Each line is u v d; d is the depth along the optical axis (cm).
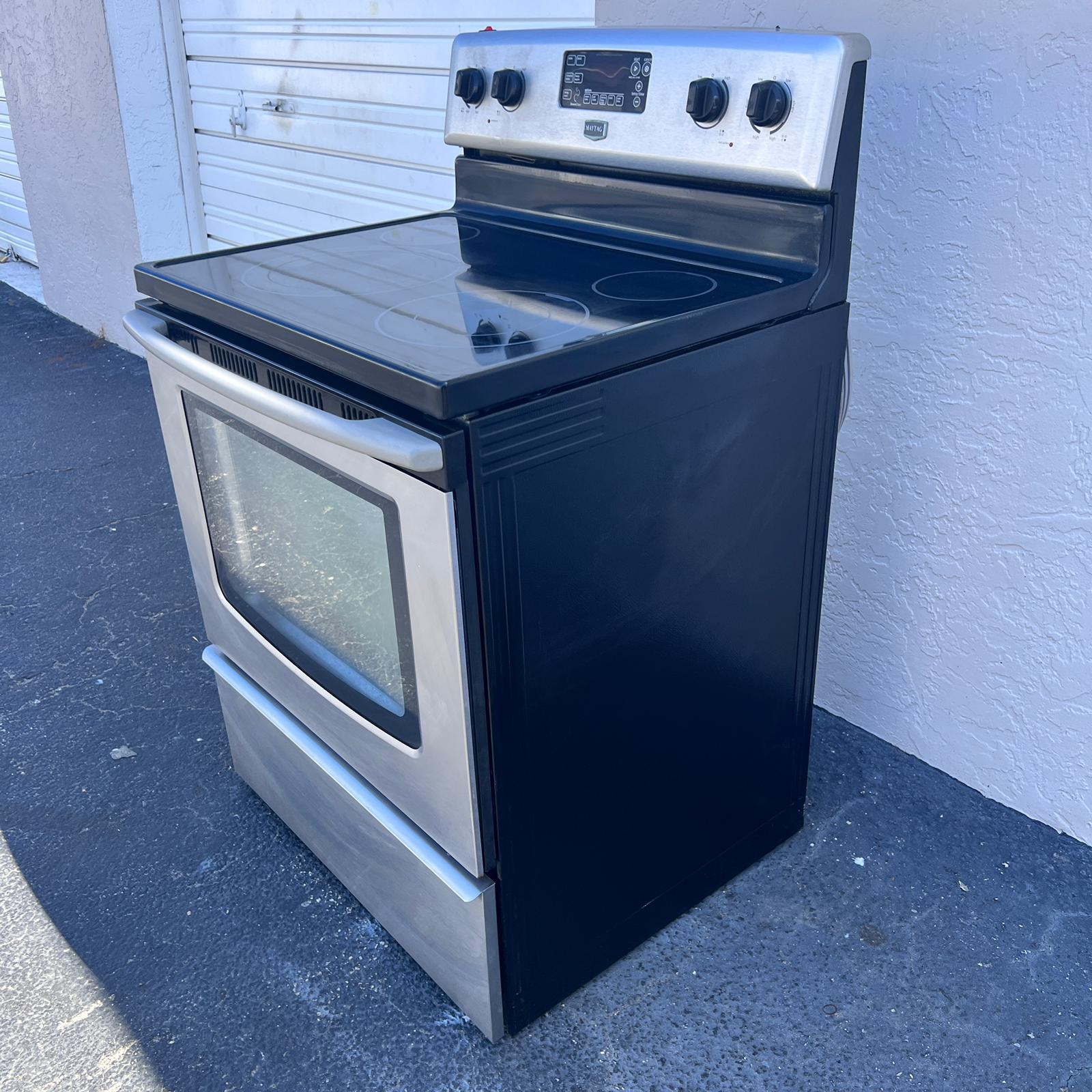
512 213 177
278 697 168
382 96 296
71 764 210
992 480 168
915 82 156
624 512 126
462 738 122
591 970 157
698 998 155
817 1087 142
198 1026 155
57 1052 151
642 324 118
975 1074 142
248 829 193
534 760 131
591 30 153
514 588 117
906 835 183
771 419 140
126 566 281
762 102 129
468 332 118
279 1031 154
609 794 145
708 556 142
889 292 171
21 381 425
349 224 335
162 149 399
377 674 136
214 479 156
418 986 160
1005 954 159
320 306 130
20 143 478
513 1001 147
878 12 157
